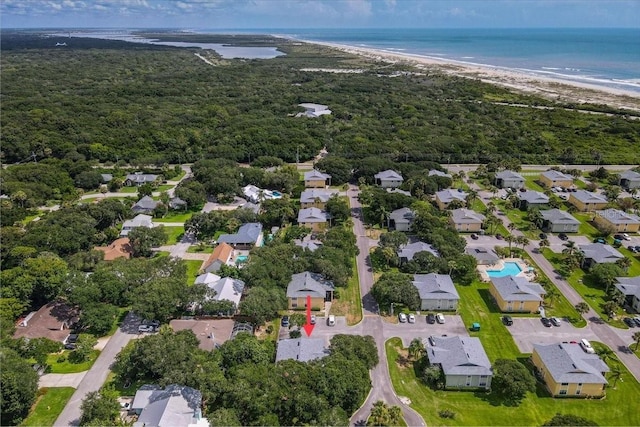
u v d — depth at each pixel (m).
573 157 182.38
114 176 165.75
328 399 64.50
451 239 112.81
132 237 111.12
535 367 76.88
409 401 69.62
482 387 72.38
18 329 81.44
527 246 118.69
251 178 155.50
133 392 70.94
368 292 98.31
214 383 66.06
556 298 95.38
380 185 157.38
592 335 84.94
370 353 73.62
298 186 156.88
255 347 73.19
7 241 104.88
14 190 141.62
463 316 90.62
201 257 113.31
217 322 84.25
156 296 84.12
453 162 184.50
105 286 88.81
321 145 199.88
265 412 61.91
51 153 186.50
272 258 99.62
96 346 81.50
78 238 110.44
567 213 129.38
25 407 66.62
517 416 67.19
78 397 70.50
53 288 88.44
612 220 125.31
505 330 86.50
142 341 73.00
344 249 107.94
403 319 88.31
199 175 155.62
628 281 97.81
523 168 179.38
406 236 114.38
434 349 76.94
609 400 70.25
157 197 150.25
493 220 123.88
